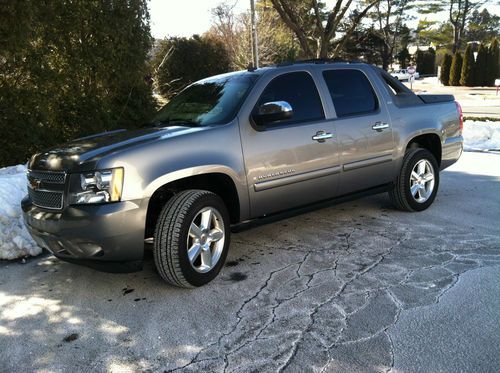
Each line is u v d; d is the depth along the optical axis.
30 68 7.79
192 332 3.27
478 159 9.29
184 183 4.09
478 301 3.49
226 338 3.17
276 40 28.44
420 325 3.20
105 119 9.32
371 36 51.09
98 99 9.27
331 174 4.79
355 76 5.25
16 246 4.84
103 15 8.91
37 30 7.95
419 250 4.55
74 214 3.49
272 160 4.31
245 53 27.45
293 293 3.77
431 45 76.62
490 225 5.21
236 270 4.29
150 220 3.97
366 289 3.77
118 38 9.15
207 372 2.82
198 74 24.80
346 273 4.10
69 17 8.45
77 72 8.85
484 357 2.82
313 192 4.70
